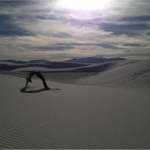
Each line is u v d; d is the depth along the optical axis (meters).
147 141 5.52
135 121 7.35
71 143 5.21
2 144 4.89
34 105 9.24
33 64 149.00
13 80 20.11
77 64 156.25
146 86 29.17
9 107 8.57
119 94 14.34
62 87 16.84
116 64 116.00
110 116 7.96
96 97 12.40
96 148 5.00
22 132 5.74
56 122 6.85
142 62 54.81
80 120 7.24
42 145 4.99
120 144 5.29
